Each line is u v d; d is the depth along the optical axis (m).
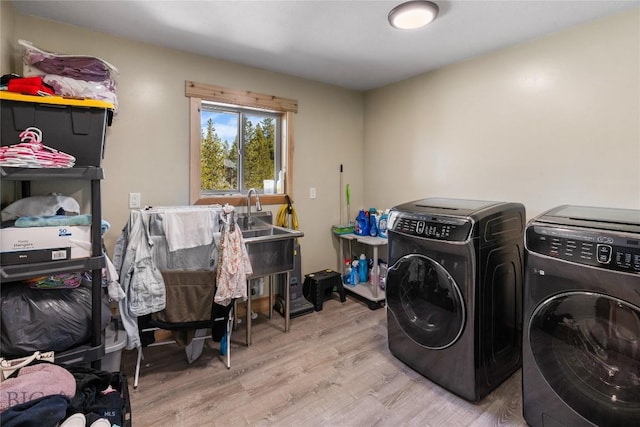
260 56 2.68
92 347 1.57
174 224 1.98
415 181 3.22
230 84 2.79
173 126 2.55
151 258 1.90
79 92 1.67
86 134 1.54
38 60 1.68
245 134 3.06
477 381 1.77
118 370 1.80
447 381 1.89
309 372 2.11
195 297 1.97
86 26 2.15
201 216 2.05
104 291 1.78
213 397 1.86
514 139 2.47
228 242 2.04
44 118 1.45
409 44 2.44
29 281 1.52
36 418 1.05
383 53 2.61
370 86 3.54
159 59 2.46
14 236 1.37
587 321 1.37
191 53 2.59
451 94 2.87
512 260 1.96
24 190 2.01
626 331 1.27
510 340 1.99
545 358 1.50
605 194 2.05
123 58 2.32
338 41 2.39
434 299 1.92
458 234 1.72
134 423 1.65
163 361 2.23
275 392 1.91
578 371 1.42
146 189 2.46
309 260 3.44
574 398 1.43
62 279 1.58
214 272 1.99
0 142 1.39
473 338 1.74
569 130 2.19
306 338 2.56
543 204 2.33
